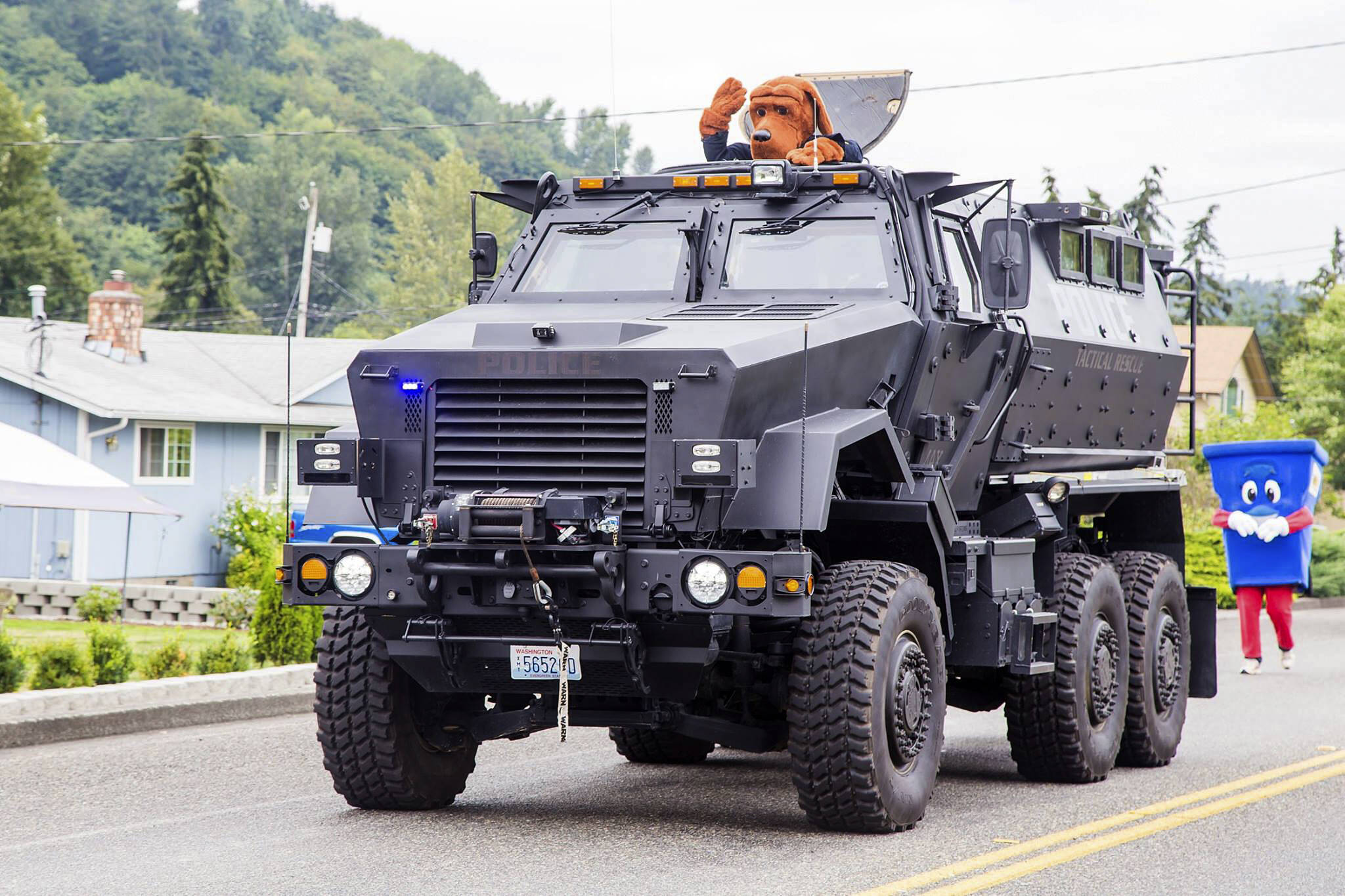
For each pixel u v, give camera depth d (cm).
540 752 3238
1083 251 3294
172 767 2950
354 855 2088
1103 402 3288
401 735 2369
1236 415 11625
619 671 2161
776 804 2542
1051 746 2755
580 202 2669
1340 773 2844
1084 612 2791
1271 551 4834
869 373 2362
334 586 2161
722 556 2031
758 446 2119
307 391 9050
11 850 2148
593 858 2062
